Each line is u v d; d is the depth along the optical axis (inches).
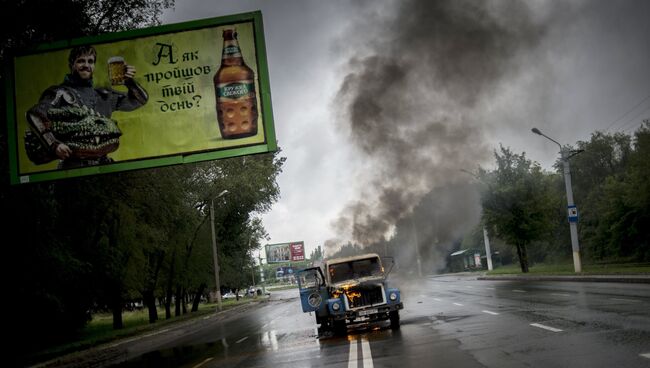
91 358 837.8
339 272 753.6
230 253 2568.9
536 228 1935.3
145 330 1349.7
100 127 719.1
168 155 710.5
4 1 807.1
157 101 719.7
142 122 717.3
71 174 714.2
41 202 903.1
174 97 718.5
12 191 860.6
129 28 957.8
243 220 2369.6
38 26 856.9
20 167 721.0
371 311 696.4
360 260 757.9
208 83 717.9
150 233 1326.3
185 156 709.3
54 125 722.2
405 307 999.0
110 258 1254.3
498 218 1968.5
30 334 1155.3
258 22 722.8
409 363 422.6
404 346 517.7
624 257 2006.6
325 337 703.7
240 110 711.7
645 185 1798.7
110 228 1282.0
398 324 705.0
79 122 721.6
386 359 455.5
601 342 411.2
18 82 731.4
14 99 729.6
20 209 886.4
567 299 815.7
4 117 799.7
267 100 711.7
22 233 917.8
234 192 2038.6
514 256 3326.8
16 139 724.7
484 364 380.5
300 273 791.1
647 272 1131.9
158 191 1251.2
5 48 747.4
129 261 1344.7
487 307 836.0
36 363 844.6
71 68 730.2
